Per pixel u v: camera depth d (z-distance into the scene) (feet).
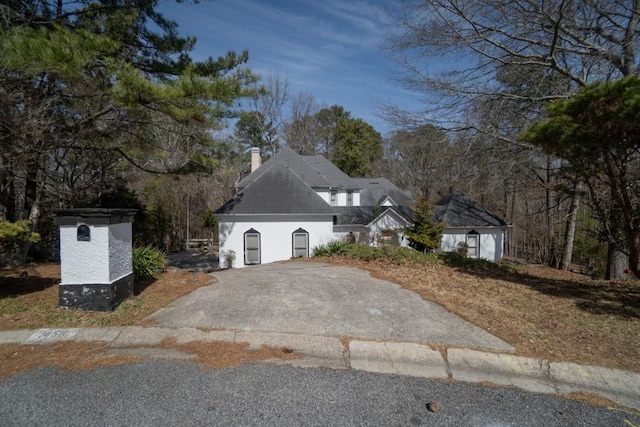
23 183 36.86
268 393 11.07
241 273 28.76
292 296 21.36
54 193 38.42
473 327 16.67
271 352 14.07
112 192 49.16
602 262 46.88
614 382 12.15
